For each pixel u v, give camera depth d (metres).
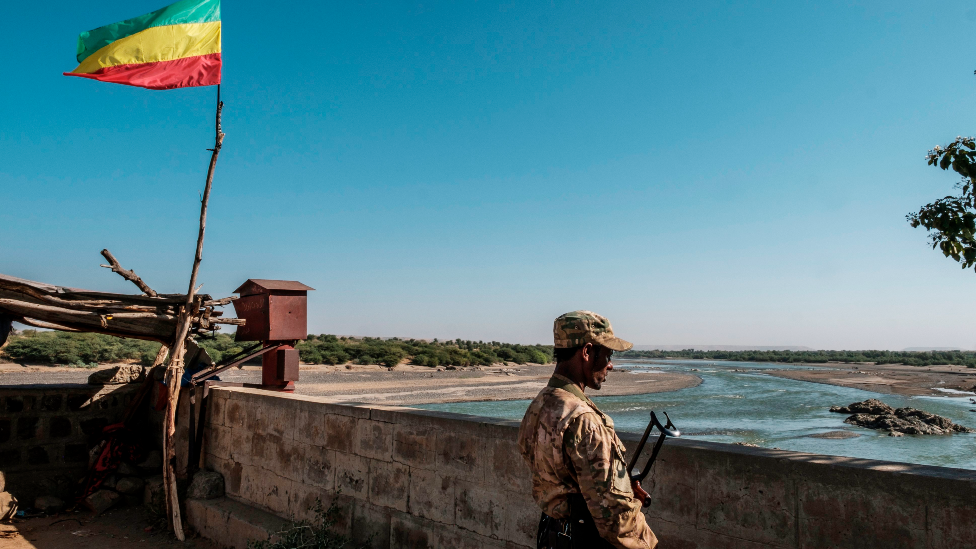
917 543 2.58
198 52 7.18
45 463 7.92
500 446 4.31
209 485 7.10
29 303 6.65
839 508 2.82
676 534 3.39
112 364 31.36
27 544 6.34
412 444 5.00
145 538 6.71
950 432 21.27
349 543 5.43
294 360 7.76
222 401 7.44
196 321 7.40
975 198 4.75
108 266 6.93
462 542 4.52
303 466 6.10
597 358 2.53
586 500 2.21
